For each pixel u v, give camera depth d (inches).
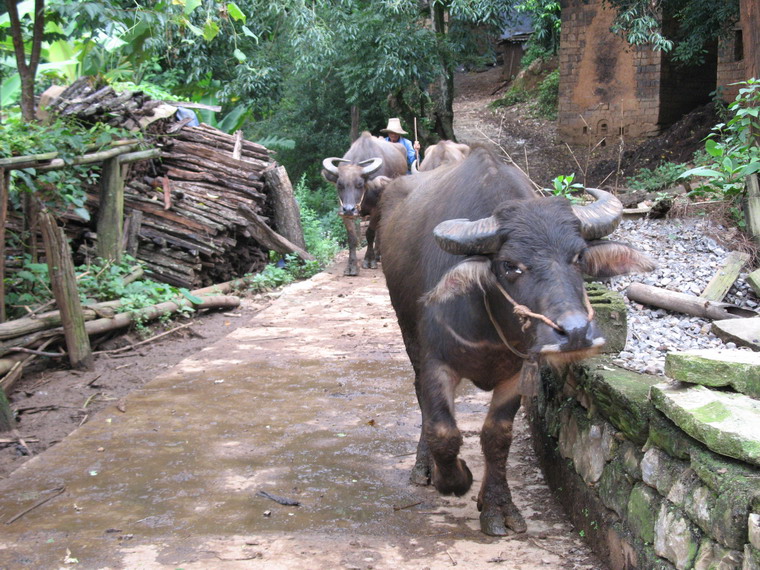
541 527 161.9
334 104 861.8
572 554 149.7
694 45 670.5
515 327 136.9
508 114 1096.2
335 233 628.4
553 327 123.5
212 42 690.8
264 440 211.9
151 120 384.8
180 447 207.2
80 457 200.7
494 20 744.3
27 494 179.3
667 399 121.0
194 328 341.7
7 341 261.0
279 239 459.5
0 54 444.1
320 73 835.4
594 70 859.4
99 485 183.9
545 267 128.8
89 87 375.6
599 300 178.7
